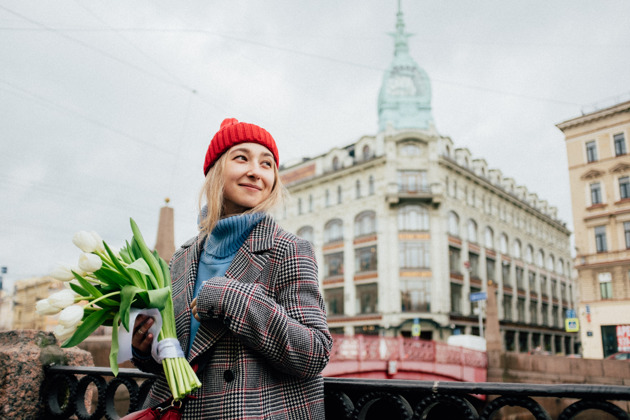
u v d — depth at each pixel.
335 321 31.30
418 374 16.02
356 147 33.16
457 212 32.06
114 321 1.05
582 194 27.23
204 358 1.08
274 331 0.98
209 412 1.02
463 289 30.94
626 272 25.03
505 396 1.14
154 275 1.16
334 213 33.25
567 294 47.50
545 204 46.78
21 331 2.07
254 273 1.14
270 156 1.34
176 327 1.18
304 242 1.19
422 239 29.92
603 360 17.14
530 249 41.59
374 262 30.33
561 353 43.53
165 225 8.34
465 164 34.34
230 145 1.32
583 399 1.04
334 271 32.62
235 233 1.20
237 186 1.29
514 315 36.44
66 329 1.01
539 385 1.10
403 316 28.50
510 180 40.62
